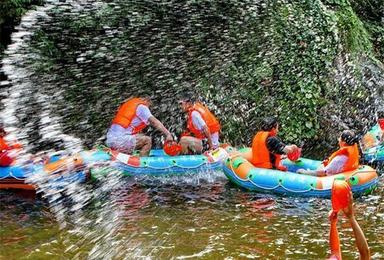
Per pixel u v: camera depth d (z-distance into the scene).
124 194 7.85
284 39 11.55
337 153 8.11
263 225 6.69
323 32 11.76
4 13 10.79
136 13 11.13
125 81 11.19
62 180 7.92
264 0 11.59
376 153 9.56
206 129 9.19
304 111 11.27
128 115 9.05
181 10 11.25
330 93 11.55
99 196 7.70
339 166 8.03
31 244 6.01
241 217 6.96
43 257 5.68
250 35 11.46
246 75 11.33
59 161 8.06
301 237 6.29
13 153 8.02
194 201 7.62
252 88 11.31
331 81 11.63
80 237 6.24
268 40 11.50
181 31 11.31
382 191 8.13
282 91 11.34
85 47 11.09
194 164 8.86
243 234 6.38
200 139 9.41
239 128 11.13
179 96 11.09
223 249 5.94
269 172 8.11
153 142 10.73
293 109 11.27
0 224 6.58
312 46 11.62
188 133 9.77
